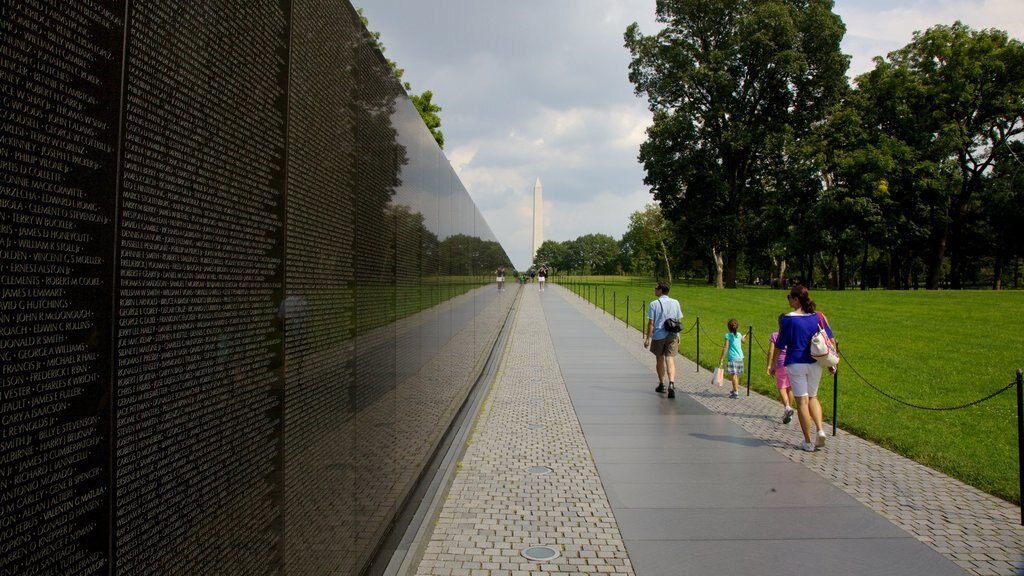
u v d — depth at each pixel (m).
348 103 4.62
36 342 1.64
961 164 48.75
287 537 3.27
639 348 19.62
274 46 3.21
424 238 8.03
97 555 1.86
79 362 1.80
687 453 8.21
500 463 7.85
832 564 4.99
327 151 4.09
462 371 11.70
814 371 8.34
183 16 2.35
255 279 2.96
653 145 48.25
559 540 5.51
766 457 8.01
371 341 5.09
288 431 3.31
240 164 2.81
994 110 45.12
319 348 3.83
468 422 9.96
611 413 10.70
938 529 5.67
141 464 2.08
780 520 5.91
